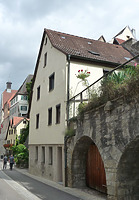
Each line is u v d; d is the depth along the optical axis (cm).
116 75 784
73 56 1354
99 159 1063
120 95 727
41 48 1888
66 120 1255
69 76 1329
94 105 887
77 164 1162
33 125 1938
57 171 1327
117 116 743
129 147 692
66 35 1864
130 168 741
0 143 5959
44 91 1719
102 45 1934
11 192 1042
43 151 1656
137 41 2053
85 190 1077
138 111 641
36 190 1091
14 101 4716
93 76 1416
